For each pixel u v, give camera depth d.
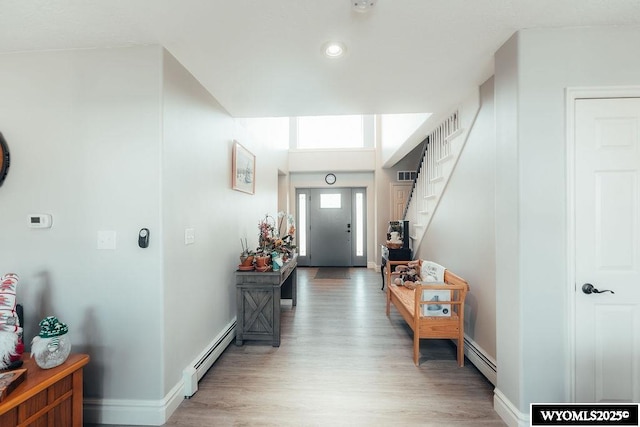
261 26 1.56
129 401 1.72
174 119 1.87
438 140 3.52
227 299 2.80
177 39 1.68
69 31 1.59
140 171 1.72
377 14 1.47
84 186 1.75
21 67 1.77
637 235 1.59
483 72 2.09
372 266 6.68
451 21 1.53
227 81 2.19
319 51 1.81
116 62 1.74
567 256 1.60
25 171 1.77
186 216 2.02
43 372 1.33
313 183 6.79
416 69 2.04
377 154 6.49
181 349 1.94
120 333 1.73
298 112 2.85
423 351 2.64
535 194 1.61
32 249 1.76
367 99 2.54
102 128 1.74
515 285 1.65
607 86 1.59
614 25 1.59
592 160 1.60
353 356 2.54
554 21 1.55
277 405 1.87
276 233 3.64
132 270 1.73
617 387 1.59
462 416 1.77
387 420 1.74
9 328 1.37
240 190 3.13
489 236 2.19
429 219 3.66
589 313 1.60
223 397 1.96
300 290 4.81
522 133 1.62
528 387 1.61
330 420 1.74
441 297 2.45
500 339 1.80
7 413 1.15
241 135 3.26
